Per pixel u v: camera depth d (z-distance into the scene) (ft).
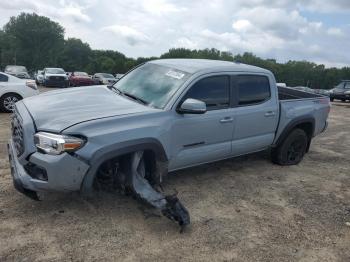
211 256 12.46
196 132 16.47
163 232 13.64
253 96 19.20
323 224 15.42
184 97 16.06
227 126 17.80
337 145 30.07
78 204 15.07
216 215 15.31
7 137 25.11
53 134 12.79
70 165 12.78
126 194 15.15
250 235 14.01
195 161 17.06
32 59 351.87
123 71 345.31
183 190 17.48
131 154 14.32
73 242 12.55
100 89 17.93
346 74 337.52
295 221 15.46
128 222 14.08
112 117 13.93
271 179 20.06
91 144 13.05
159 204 13.79
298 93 25.80
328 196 18.43
